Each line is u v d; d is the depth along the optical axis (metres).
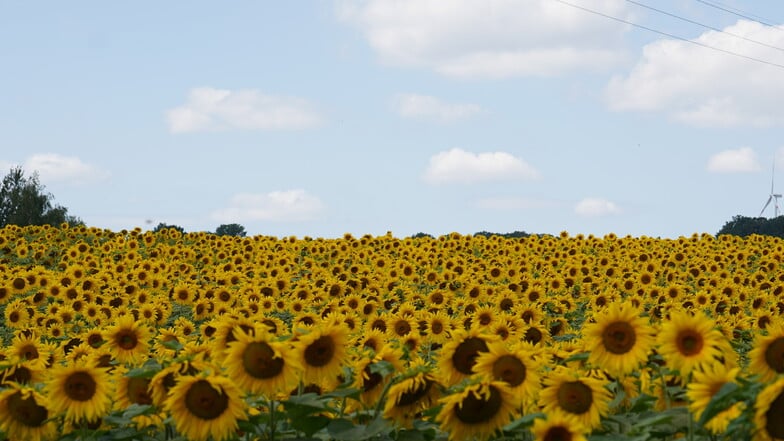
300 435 6.78
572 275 24.08
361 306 16.44
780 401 4.92
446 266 23.80
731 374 5.30
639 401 6.51
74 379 6.49
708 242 34.03
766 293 19.88
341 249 30.81
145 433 6.80
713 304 18.69
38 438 6.56
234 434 6.16
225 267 25.22
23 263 28.80
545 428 5.35
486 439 6.02
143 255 30.50
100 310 18.02
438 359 6.72
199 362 6.32
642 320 6.31
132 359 8.50
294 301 17.53
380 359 6.82
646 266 24.97
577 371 6.59
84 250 29.56
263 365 6.16
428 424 6.52
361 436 6.16
